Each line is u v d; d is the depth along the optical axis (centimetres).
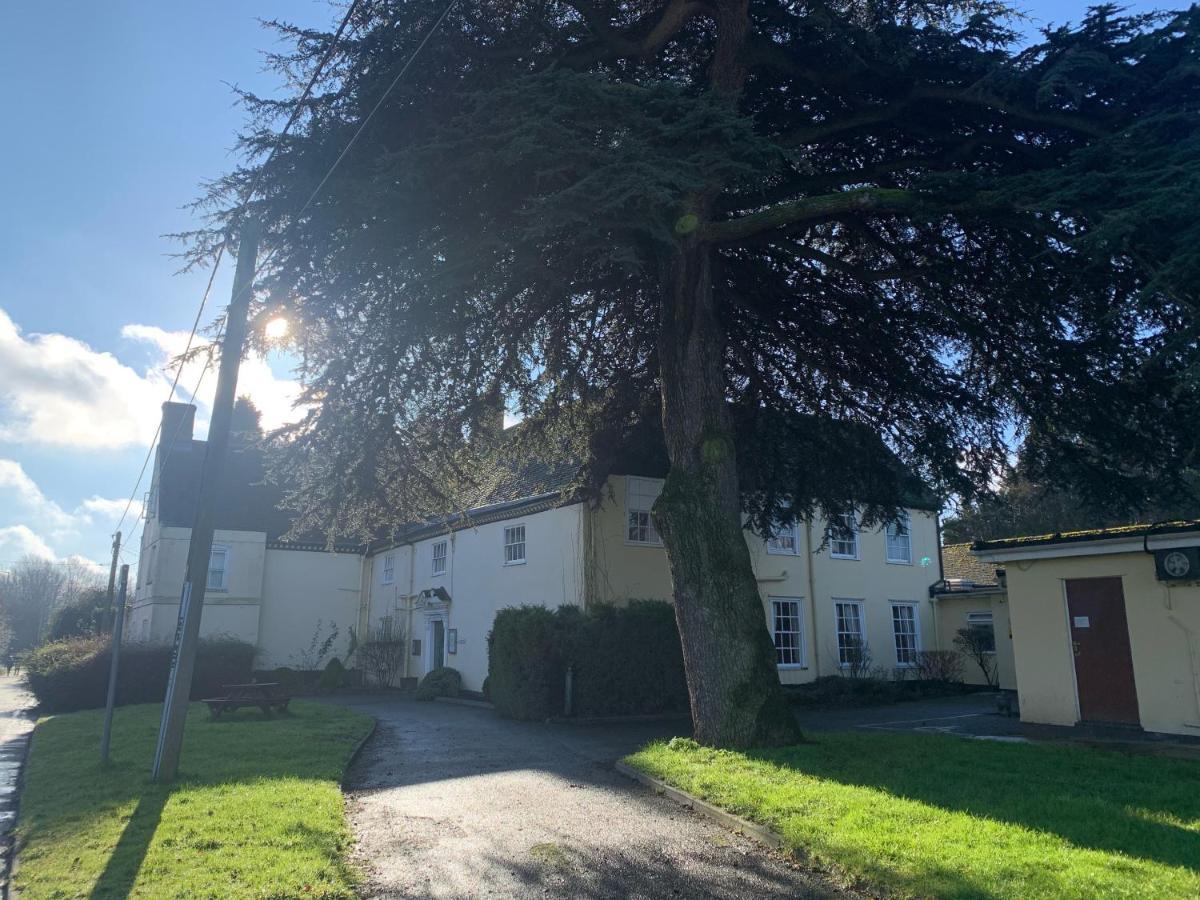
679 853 674
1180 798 748
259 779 945
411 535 2841
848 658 2444
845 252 1453
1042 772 884
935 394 1416
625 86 952
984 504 1584
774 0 1123
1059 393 1253
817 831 666
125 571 1133
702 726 1105
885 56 1073
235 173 996
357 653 3016
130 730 1453
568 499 1997
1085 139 1062
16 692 3294
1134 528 1251
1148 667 1230
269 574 2994
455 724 1641
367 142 1011
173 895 555
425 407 1304
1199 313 778
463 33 1019
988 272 1236
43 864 641
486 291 1132
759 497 1759
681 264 1205
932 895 518
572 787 953
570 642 1733
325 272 1049
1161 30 904
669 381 1237
